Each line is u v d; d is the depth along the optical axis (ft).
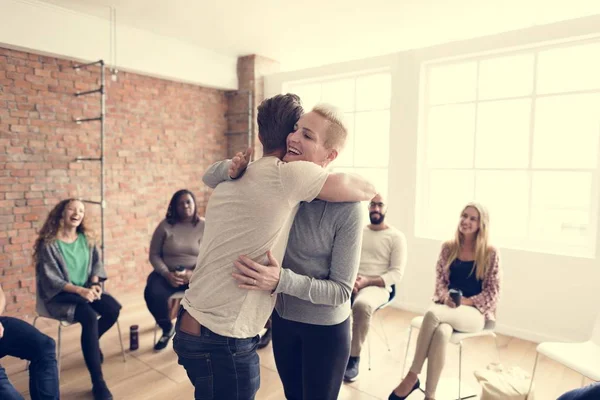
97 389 7.83
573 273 10.57
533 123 11.53
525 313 11.30
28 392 8.01
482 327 7.95
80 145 13.10
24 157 11.93
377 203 10.14
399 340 10.90
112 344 10.26
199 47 15.64
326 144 3.90
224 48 15.81
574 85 11.02
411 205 13.44
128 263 14.64
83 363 9.22
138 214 14.83
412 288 13.39
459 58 12.66
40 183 12.29
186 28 13.60
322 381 4.19
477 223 8.50
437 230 13.48
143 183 14.92
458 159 13.08
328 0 11.05
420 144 13.44
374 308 8.84
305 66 18.44
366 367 9.37
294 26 13.17
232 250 3.57
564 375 9.07
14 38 11.10
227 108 17.71
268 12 12.01
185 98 16.10
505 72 12.12
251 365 3.75
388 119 14.79
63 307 8.41
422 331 7.70
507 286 11.55
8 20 10.97
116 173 14.12
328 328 4.14
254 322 3.67
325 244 4.07
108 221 13.99
